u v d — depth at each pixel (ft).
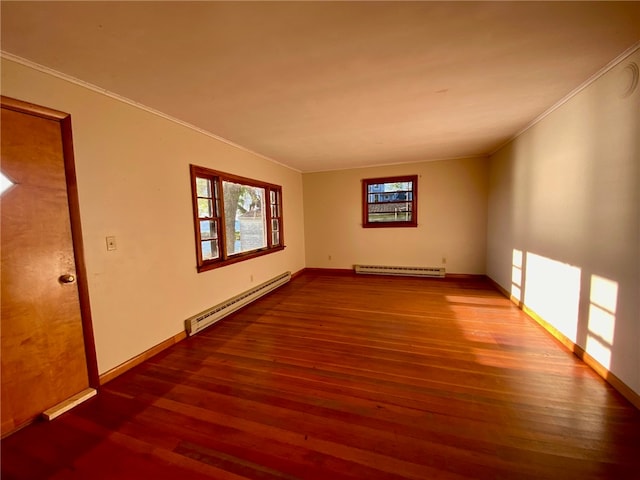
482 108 9.02
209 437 5.28
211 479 4.42
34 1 4.15
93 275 6.95
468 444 4.95
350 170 19.24
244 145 12.90
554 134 9.00
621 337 6.25
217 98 7.84
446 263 17.79
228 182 12.81
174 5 4.33
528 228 11.00
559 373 7.09
